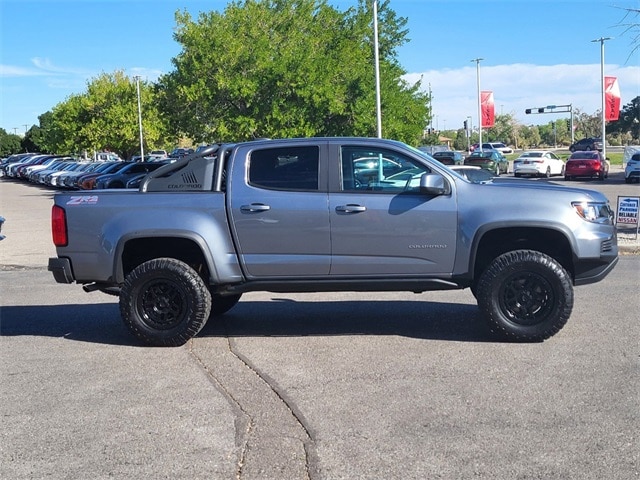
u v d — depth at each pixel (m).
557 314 7.25
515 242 7.67
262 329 8.35
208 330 8.36
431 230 7.31
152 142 57.50
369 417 5.44
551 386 6.04
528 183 7.72
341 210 7.32
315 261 7.40
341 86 31.94
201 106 32.59
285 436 5.12
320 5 35.59
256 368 6.78
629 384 6.05
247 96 31.12
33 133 106.19
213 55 31.28
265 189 7.44
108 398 6.06
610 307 9.02
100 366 7.02
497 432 5.10
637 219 15.05
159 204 7.52
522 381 6.19
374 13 27.33
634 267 12.32
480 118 61.81
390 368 6.66
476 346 7.34
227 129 31.69
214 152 7.74
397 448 4.87
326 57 32.38
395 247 7.35
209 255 7.43
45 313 9.73
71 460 4.84
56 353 7.55
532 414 5.42
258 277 7.50
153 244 7.81
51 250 16.39
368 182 7.46
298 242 7.39
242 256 7.45
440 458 4.70
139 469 4.67
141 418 5.57
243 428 5.30
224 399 5.94
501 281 7.29
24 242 17.89
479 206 7.28
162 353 7.42
